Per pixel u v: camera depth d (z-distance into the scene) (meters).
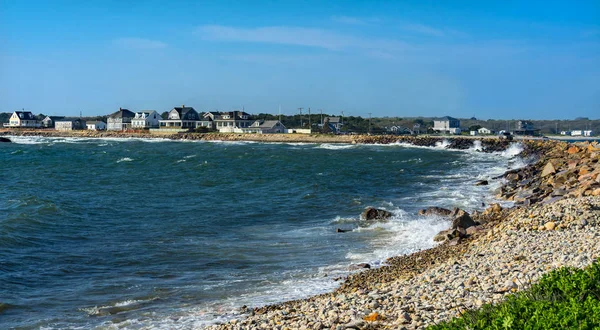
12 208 29.77
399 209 29.91
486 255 16.16
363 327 10.27
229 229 25.28
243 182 43.53
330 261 19.06
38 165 60.34
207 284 16.64
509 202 31.38
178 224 26.34
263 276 17.39
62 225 25.62
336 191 38.38
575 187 29.17
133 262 19.38
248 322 12.14
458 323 8.75
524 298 8.66
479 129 198.00
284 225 26.22
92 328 13.10
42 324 13.48
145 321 13.43
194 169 55.47
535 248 15.69
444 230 22.52
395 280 15.43
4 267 18.55
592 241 15.36
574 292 8.72
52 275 17.83
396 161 66.31
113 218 27.86
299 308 13.06
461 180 45.06
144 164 61.69
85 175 49.91
